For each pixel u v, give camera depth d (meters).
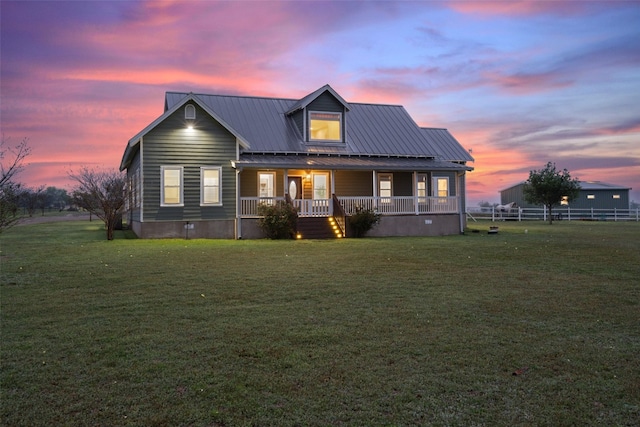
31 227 27.39
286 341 5.68
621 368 4.90
